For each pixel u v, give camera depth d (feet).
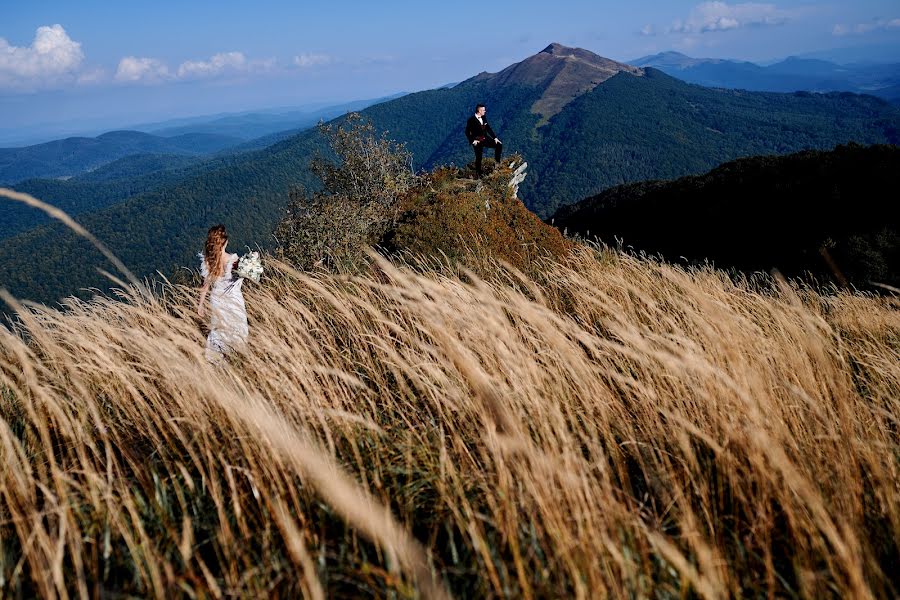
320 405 9.12
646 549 6.03
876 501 7.12
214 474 7.43
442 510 7.05
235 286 14.93
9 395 10.82
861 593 4.99
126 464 8.68
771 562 6.19
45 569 6.04
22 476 7.06
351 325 13.39
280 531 6.38
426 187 48.44
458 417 9.04
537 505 6.55
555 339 8.59
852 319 16.56
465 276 18.40
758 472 7.00
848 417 7.84
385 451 8.38
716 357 9.46
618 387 10.04
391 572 5.44
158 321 12.32
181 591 5.88
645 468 7.87
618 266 20.25
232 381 10.28
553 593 5.49
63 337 13.29
